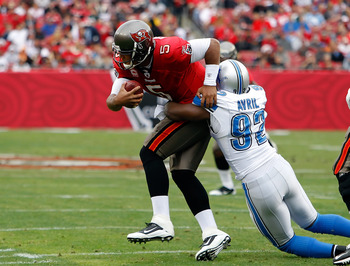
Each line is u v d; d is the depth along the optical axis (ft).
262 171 46.11
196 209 48.80
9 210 70.79
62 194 82.79
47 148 132.26
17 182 92.58
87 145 138.00
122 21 211.61
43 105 167.94
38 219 66.08
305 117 171.53
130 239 47.09
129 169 108.06
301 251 47.44
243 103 46.75
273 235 47.32
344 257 44.98
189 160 48.98
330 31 215.92
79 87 167.94
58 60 188.96
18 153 124.77
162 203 48.16
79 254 50.80
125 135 156.35
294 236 47.83
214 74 46.50
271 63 197.06
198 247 54.03
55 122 168.35
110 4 227.20
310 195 82.94
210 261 47.70
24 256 49.65
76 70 171.01
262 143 47.06
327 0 242.37
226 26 215.92
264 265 46.01
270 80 170.40
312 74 170.81
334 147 139.03
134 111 167.22
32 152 126.62
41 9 214.48
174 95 48.85
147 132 163.94
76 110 168.14
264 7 232.94
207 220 48.57
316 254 47.26
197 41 46.75
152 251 52.24
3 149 129.80
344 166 46.39
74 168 107.86
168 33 208.13
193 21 236.02
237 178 47.32
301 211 47.55
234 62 48.14
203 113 46.93
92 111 168.25
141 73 47.60
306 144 143.74
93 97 167.94
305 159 120.88
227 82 47.19
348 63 199.62
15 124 167.73
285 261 47.47
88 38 203.82
